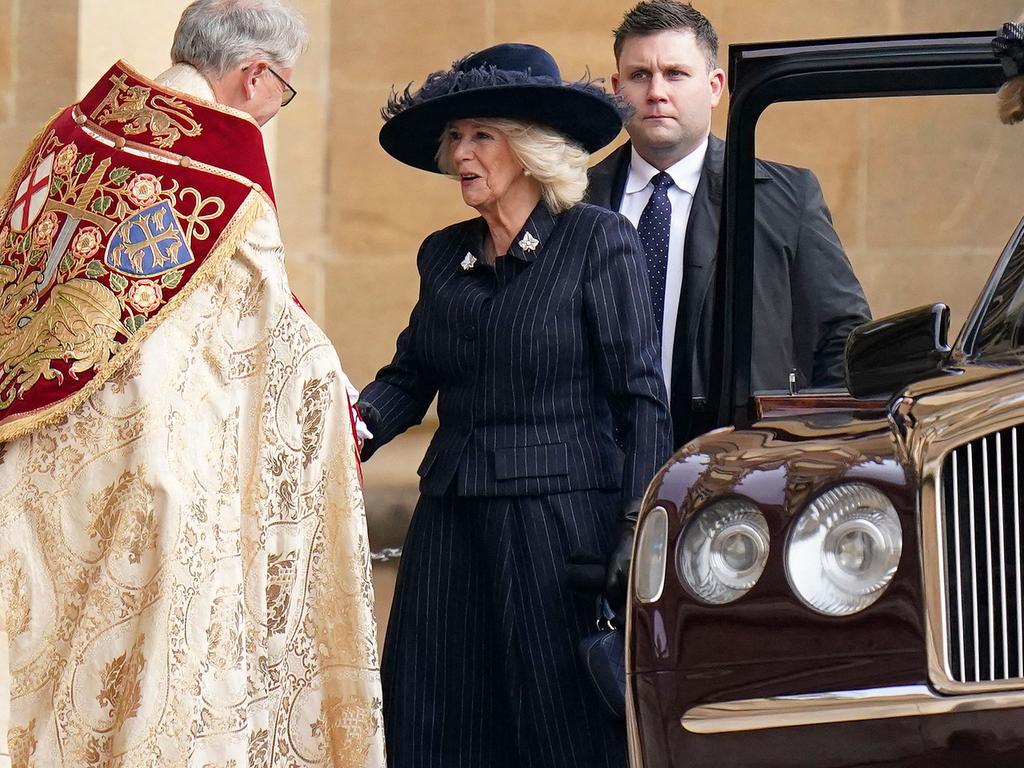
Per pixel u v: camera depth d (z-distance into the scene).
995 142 14.97
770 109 15.09
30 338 12.48
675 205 17.75
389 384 15.70
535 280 14.51
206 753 12.32
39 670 12.18
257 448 13.04
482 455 14.48
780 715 10.98
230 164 13.01
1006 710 10.50
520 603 14.31
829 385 15.20
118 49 24.08
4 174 25.11
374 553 25.42
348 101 27.66
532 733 14.45
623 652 13.67
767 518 11.41
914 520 10.91
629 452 14.27
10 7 24.92
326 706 13.56
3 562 12.26
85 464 12.30
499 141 14.54
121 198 12.76
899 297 15.27
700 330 16.98
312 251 27.80
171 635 12.09
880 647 10.83
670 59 17.56
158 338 12.52
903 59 14.48
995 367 11.75
